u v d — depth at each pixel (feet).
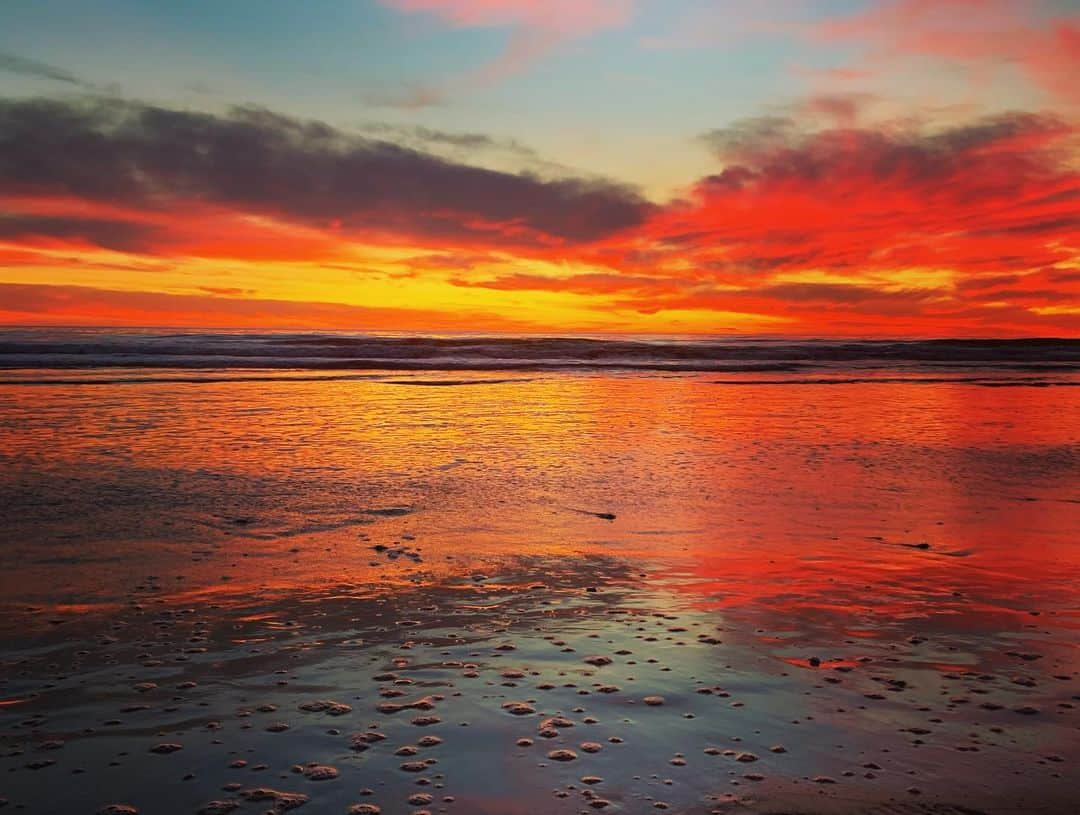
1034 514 25.61
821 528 23.71
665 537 22.61
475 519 24.45
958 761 10.54
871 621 16.02
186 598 16.92
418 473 31.65
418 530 23.08
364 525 23.53
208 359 94.32
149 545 20.93
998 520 24.79
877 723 11.62
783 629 15.56
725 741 11.05
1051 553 21.15
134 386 64.80
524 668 13.55
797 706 12.16
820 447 39.22
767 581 18.67
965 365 109.91
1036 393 67.97
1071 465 34.50
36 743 10.75
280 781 9.89
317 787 9.77
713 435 43.04
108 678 12.91
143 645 14.33
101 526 22.76
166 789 9.66
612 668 13.60
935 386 74.79
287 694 12.41
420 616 16.12
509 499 27.27
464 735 11.15
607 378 82.02
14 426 42.73
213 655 13.93
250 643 14.52
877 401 61.00
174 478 29.84
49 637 14.62
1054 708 12.14
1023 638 15.12
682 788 9.86
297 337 147.43
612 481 30.55
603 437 42.04
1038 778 10.14
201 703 12.04
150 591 17.33
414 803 9.46
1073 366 108.37
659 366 100.01
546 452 37.14
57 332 192.95
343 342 126.82
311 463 33.45
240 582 18.08
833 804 9.53
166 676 13.01
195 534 22.12
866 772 10.27
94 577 18.20
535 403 57.77
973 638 15.11
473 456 35.76
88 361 87.35
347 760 10.42
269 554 20.39
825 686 12.91
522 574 19.10
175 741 10.86
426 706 12.05
